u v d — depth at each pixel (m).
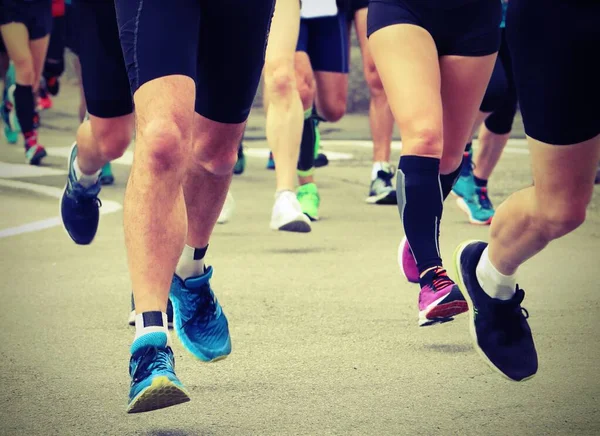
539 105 6.81
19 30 24.06
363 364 9.09
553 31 6.56
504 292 8.10
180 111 6.92
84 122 10.50
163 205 6.90
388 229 16.69
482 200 17.53
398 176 9.30
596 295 11.99
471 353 9.49
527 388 8.48
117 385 8.46
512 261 7.88
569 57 6.55
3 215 17.34
